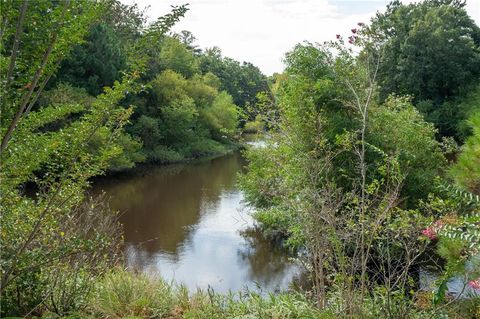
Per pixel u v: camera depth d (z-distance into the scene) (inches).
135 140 1035.3
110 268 260.5
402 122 428.5
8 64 130.3
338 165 382.9
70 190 172.1
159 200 736.3
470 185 197.6
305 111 387.2
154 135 1193.4
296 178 235.0
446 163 457.7
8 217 163.6
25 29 134.6
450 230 142.9
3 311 177.8
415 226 186.1
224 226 579.8
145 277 245.8
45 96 799.1
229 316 207.8
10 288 182.1
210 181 917.8
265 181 296.4
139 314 205.9
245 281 394.6
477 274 171.3
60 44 136.3
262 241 514.6
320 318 178.5
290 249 469.1
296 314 199.2
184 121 1314.0
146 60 162.9
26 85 132.4
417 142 424.8
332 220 189.8
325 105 410.9
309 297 228.7
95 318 195.3
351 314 173.9
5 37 129.5
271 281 393.1
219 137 1571.1
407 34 1194.6
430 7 1262.3
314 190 199.9
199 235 542.0
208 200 731.4
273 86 492.1
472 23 1237.7
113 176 976.3
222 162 1224.8
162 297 225.3
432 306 179.2
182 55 1560.0
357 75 352.5
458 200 161.5
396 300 187.5
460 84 1159.6
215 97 1673.2
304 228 209.5
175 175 1002.7
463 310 192.2
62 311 190.2
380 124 418.9
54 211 172.6
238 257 462.9
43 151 154.8
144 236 538.3
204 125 1512.1
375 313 180.4
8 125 134.2
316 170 216.2
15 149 143.3
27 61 131.6
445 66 1154.0
